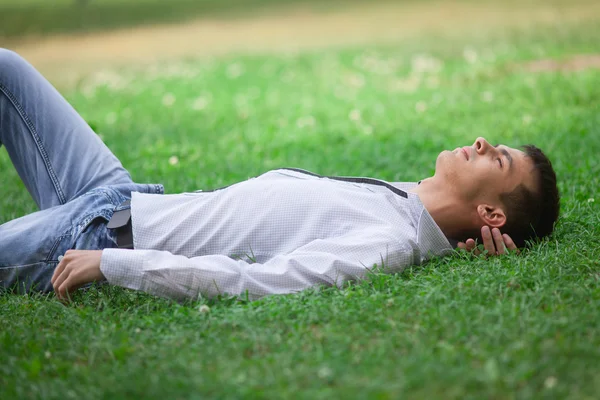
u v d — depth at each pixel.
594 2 21.62
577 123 8.16
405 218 4.39
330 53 16.38
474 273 4.10
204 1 27.56
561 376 2.94
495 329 3.33
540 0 23.16
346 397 2.83
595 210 5.19
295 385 2.95
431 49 15.86
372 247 4.13
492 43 15.85
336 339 3.35
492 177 4.41
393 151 7.68
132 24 23.23
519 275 4.00
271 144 8.41
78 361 3.36
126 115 10.84
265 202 4.30
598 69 11.66
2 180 7.38
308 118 9.95
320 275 4.00
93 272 3.95
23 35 21.81
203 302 3.89
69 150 4.86
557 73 11.46
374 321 3.53
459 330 3.35
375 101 10.97
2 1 27.56
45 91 4.95
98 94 12.98
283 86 12.84
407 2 25.50
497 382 2.88
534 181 4.46
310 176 4.60
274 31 20.98
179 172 7.21
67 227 4.36
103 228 4.39
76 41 20.62
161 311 3.90
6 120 4.93
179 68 15.66
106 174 4.82
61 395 2.99
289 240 4.25
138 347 3.39
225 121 10.05
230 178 6.89
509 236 4.55
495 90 10.87
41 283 4.36
